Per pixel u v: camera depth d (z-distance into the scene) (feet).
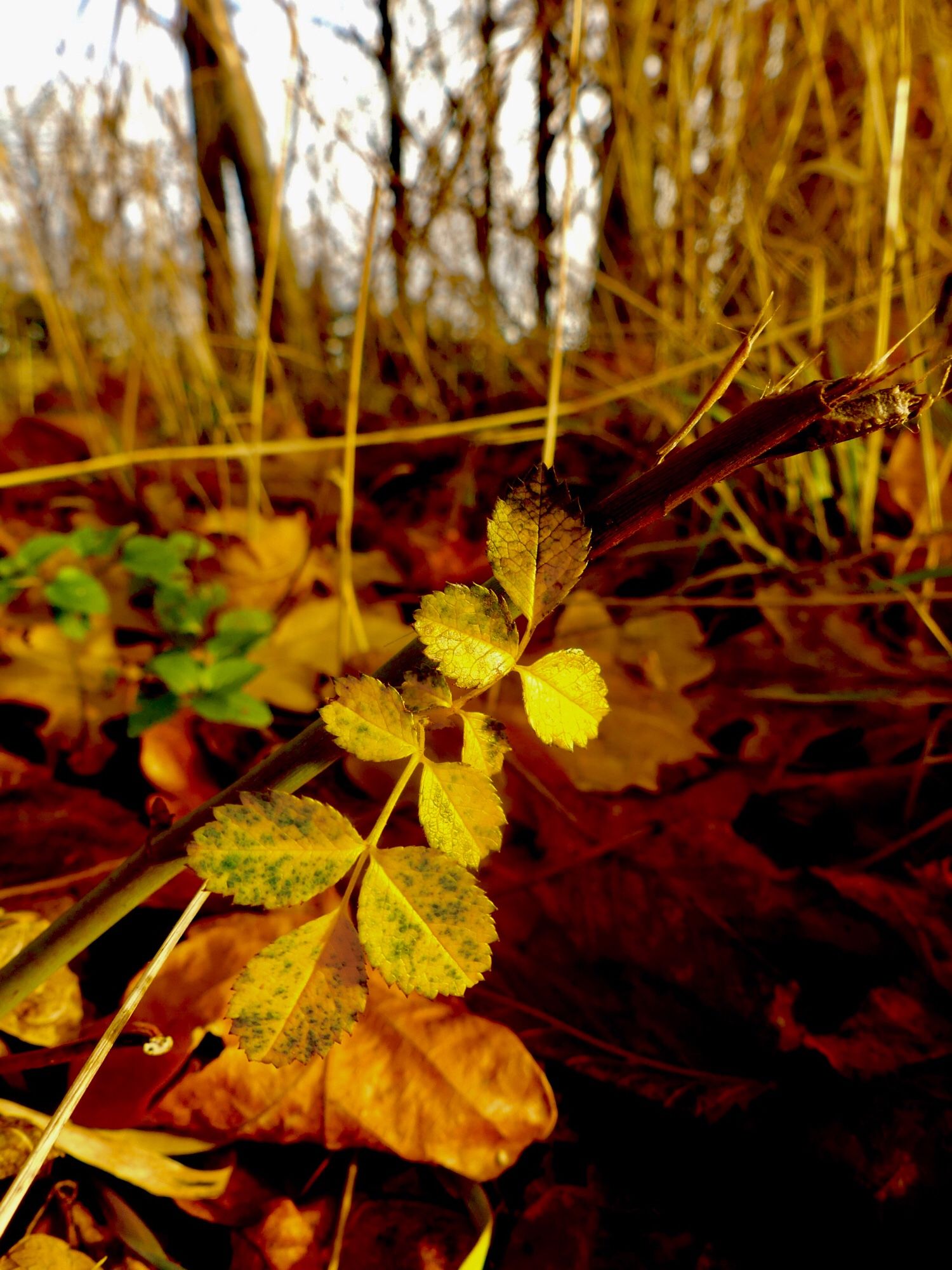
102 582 1.37
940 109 1.55
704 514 1.57
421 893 0.39
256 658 1.23
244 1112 0.66
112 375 2.33
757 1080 0.76
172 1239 0.65
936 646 1.25
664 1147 0.72
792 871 0.91
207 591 1.29
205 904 0.84
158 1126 0.66
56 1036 0.70
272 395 2.09
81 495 1.77
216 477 1.82
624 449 1.69
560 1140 0.73
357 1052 0.68
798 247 1.56
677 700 1.13
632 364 1.91
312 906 0.78
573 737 0.41
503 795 1.02
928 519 1.33
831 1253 0.65
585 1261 0.65
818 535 1.42
